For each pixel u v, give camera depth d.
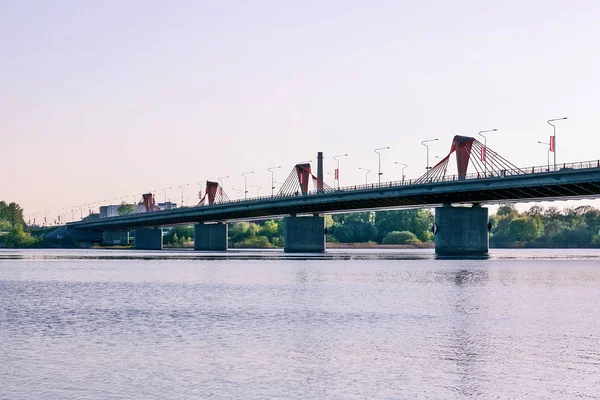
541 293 80.38
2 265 162.50
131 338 48.25
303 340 47.12
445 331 50.75
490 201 184.25
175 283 99.12
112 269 141.25
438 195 177.38
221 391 33.59
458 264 154.25
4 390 33.78
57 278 112.88
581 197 160.50
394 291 83.38
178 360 40.53
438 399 32.19
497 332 50.16
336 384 34.84
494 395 32.78
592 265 152.75
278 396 32.75
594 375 36.53
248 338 48.03
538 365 38.94
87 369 38.25
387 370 37.81
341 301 71.88
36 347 44.78
